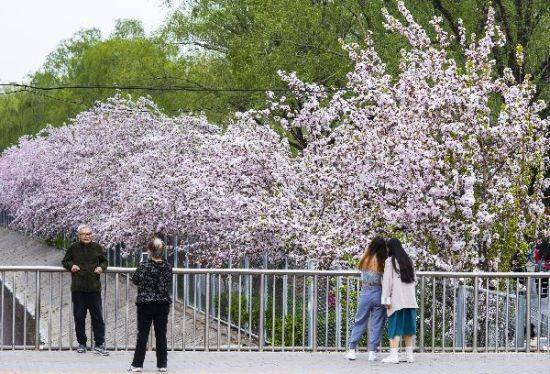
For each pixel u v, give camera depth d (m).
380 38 39.19
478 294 17.42
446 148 22.22
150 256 14.99
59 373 14.40
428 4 38.12
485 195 22.69
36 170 65.12
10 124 87.19
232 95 45.19
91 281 16.72
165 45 51.97
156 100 50.31
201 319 17.97
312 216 24.41
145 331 14.80
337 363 15.89
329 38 41.91
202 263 30.23
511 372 14.99
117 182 43.34
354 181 23.23
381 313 16.22
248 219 26.36
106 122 47.59
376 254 16.20
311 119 26.56
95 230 44.91
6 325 17.86
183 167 32.28
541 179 23.34
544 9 35.56
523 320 17.53
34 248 69.81
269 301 17.31
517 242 22.48
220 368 15.26
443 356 16.84
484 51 25.02
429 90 23.67
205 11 50.78
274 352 17.14
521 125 22.84
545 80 35.12
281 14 42.22
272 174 26.41
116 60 69.69
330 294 17.23
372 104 25.17
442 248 21.86
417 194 21.55
